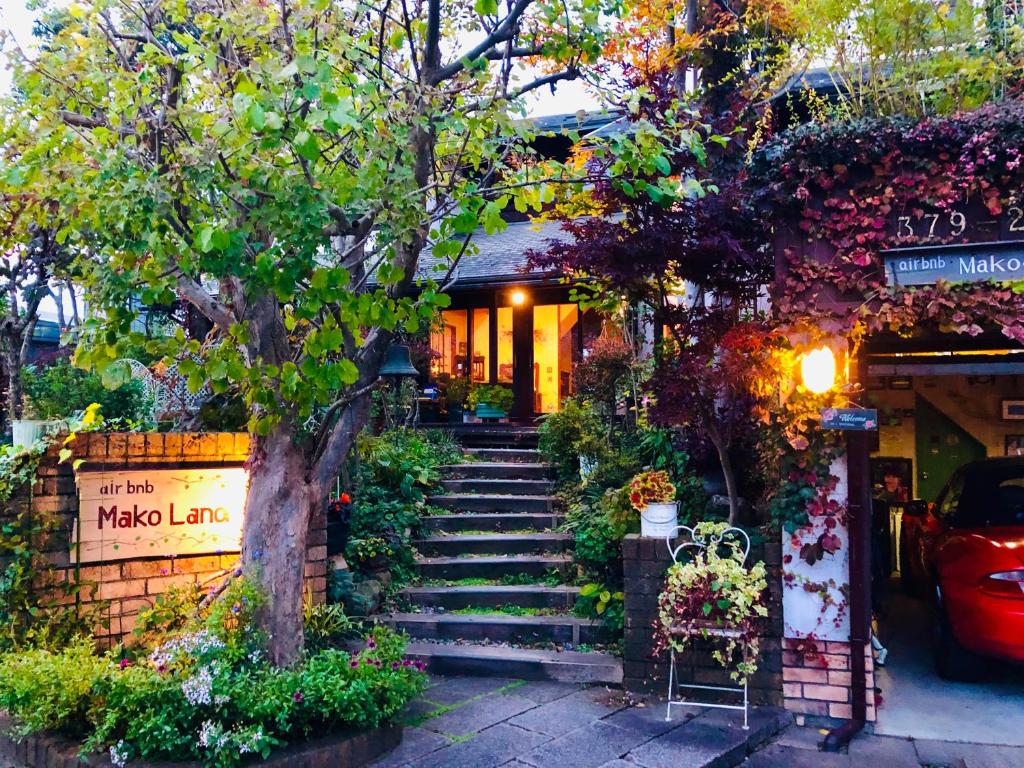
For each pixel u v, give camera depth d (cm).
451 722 474
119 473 507
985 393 988
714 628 479
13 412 720
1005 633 489
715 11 700
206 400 732
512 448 1115
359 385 478
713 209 529
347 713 412
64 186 397
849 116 529
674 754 426
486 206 438
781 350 500
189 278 420
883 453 1021
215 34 461
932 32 532
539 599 643
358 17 496
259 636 444
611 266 532
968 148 467
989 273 468
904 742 456
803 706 490
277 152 414
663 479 535
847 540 486
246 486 509
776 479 526
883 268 490
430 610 643
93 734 405
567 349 1320
